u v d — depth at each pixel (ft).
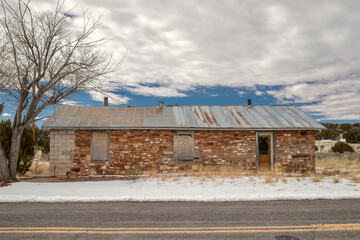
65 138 44.78
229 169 45.93
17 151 39.11
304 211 19.66
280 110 56.65
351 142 140.15
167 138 47.32
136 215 18.76
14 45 35.81
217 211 19.84
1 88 36.37
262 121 50.37
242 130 48.47
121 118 49.52
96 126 44.98
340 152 89.66
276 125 48.60
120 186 33.60
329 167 55.01
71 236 14.42
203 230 15.35
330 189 29.40
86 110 52.49
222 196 24.76
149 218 17.97
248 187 31.01
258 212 19.45
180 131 47.73
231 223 16.72
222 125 48.08
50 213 19.35
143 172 45.47
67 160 44.47
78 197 24.72
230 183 34.09
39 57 36.52
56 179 42.60
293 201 23.47
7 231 15.29
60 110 51.03
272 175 40.50
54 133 44.68
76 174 44.47
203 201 23.71
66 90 38.22
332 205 21.65
